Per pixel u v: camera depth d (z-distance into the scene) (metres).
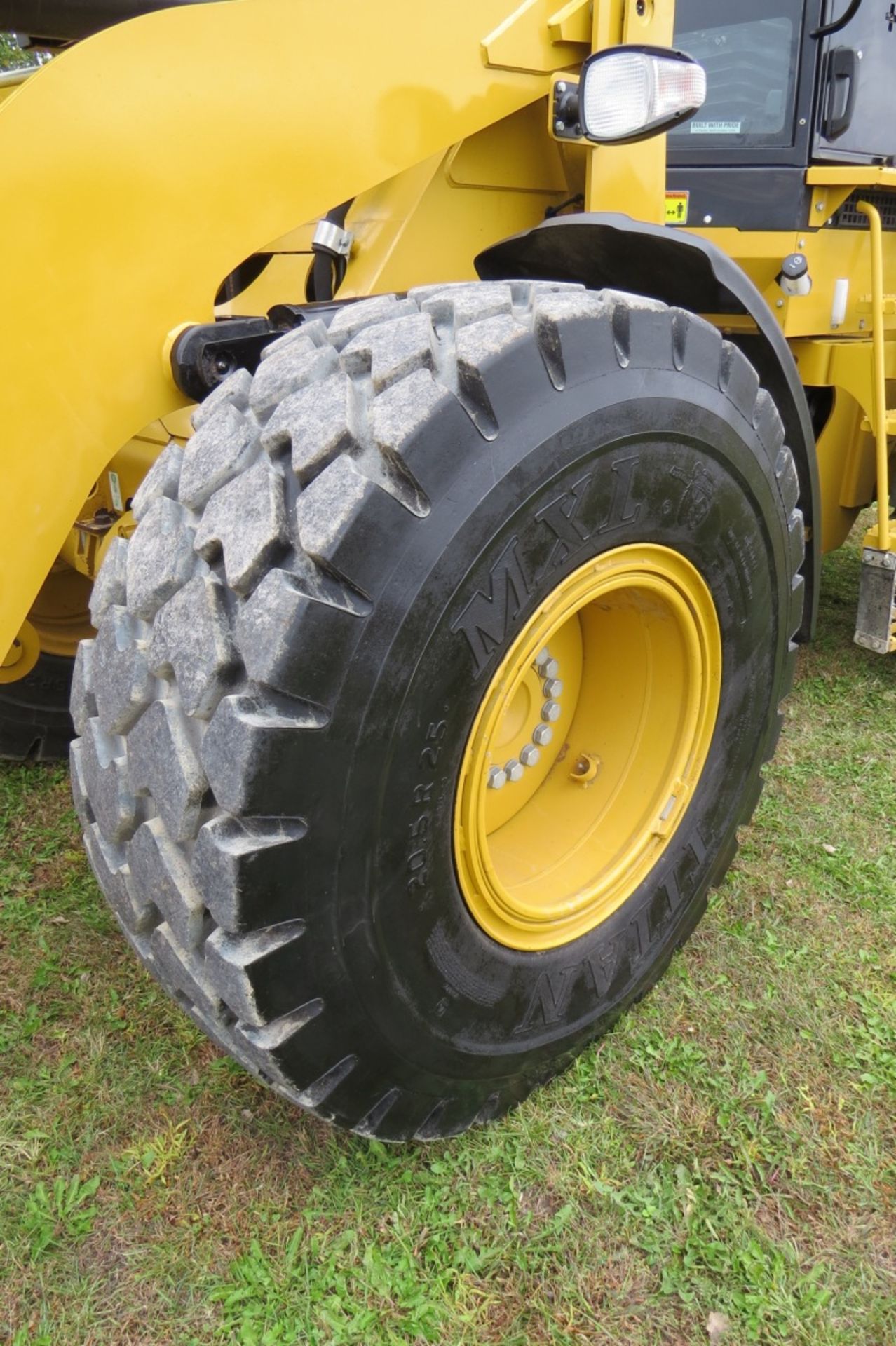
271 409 1.46
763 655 2.16
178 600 1.36
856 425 3.85
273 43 1.68
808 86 3.13
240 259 1.73
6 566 1.62
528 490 1.43
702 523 1.82
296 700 1.29
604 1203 1.76
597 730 2.12
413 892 1.49
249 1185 1.78
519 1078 1.89
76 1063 2.02
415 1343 1.55
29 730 3.06
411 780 1.42
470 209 2.24
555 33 2.04
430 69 1.89
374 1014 1.50
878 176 3.06
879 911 2.54
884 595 3.38
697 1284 1.64
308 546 1.28
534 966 1.81
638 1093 1.98
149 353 1.67
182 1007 1.64
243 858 1.28
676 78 1.93
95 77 1.52
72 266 1.56
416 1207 1.74
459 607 1.39
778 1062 2.06
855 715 3.56
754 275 3.42
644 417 1.60
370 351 1.43
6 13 1.94
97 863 1.63
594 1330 1.57
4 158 1.47
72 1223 1.70
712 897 2.56
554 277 2.18
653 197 2.40
